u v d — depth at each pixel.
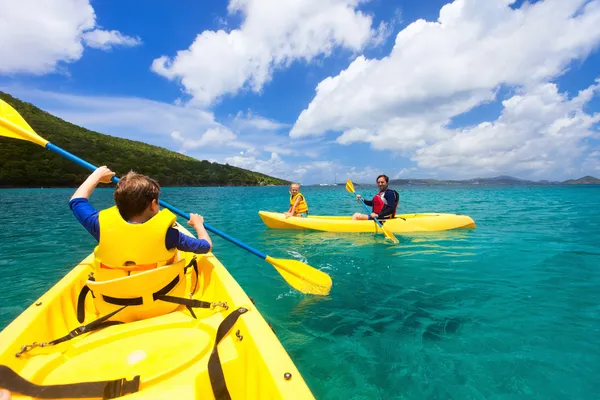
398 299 2.98
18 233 6.53
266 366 1.20
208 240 2.20
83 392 1.16
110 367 1.35
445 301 2.92
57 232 6.66
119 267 1.70
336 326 2.47
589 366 1.92
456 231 6.55
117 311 1.70
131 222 1.78
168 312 1.86
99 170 2.05
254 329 1.49
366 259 4.38
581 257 4.38
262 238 5.92
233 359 1.49
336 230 6.49
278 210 12.30
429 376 1.86
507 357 2.02
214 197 22.61
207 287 2.47
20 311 2.82
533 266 3.97
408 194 26.88
